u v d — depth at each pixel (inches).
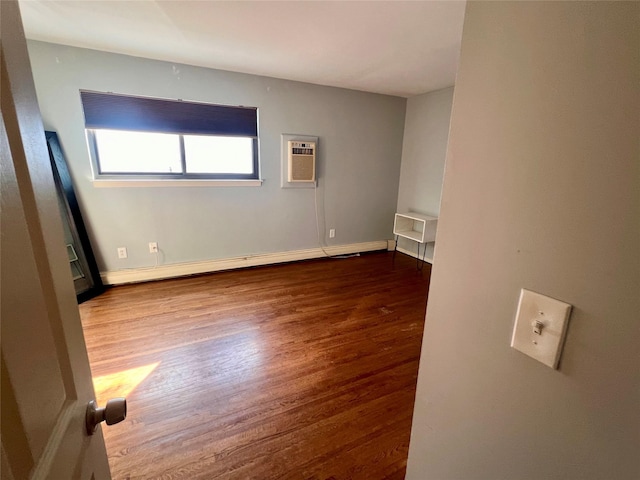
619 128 14.9
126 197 120.5
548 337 19.2
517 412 22.0
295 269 151.3
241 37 91.3
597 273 16.5
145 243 127.6
